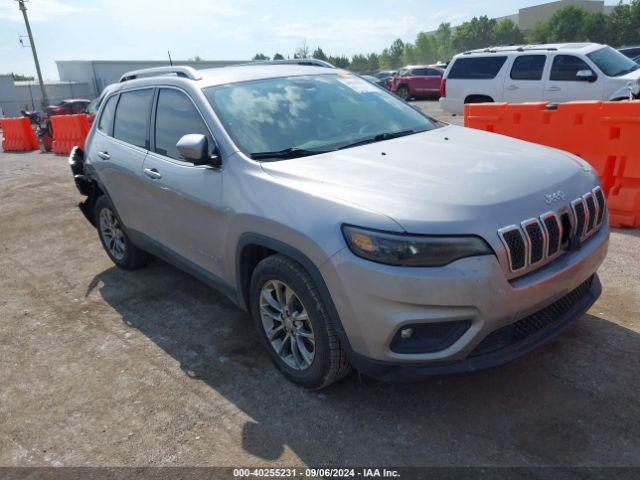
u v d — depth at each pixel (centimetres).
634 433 266
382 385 321
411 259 250
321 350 294
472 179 288
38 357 392
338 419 296
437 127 418
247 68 438
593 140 557
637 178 525
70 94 5312
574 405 289
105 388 346
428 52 13462
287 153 339
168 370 360
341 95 417
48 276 556
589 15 8331
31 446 298
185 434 296
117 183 472
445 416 290
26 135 1759
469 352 262
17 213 840
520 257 263
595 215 312
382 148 346
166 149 410
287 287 306
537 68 1171
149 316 443
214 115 362
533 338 281
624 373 312
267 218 300
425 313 253
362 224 260
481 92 1262
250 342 387
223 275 365
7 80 4894
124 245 527
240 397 324
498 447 265
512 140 375
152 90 439
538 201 277
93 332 424
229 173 337
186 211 379
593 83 1084
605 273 440
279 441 284
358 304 263
